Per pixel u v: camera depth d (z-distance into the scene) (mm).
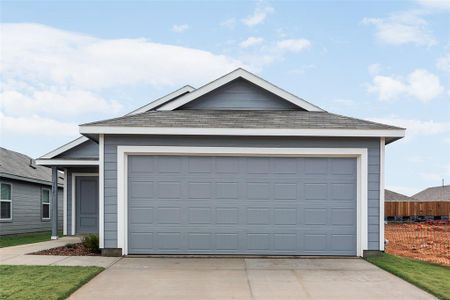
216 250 10727
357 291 7695
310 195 10797
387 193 39062
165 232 10750
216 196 10797
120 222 10594
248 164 10852
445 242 17766
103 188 10648
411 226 28250
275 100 12664
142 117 11414
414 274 8844
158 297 7250
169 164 10820
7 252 11414
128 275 8680
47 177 23516
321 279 8500
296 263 9930
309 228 10758
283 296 7355
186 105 12602
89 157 16922
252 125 10688
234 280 8352
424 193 48375
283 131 10508
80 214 18250
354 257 10602
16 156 23812
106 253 10594
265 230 10758
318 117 11688
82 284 7934
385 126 10641
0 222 18562
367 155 10703
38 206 22469
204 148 10742
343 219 10766
